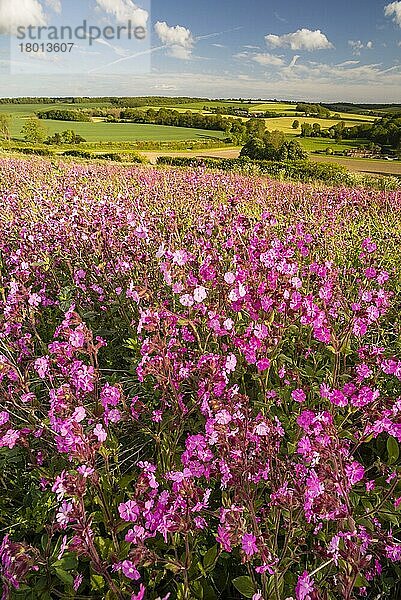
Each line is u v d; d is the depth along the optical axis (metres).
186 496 2.04
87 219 6.46
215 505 2.89
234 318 3.96
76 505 1.98
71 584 2.32
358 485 2.80
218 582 2.57
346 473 2.17
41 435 2.98
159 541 2.46
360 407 2.67
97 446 2.24
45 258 5.93
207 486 2.83
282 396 3.33
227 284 3.58
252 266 3.76
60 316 5.29
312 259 5.14
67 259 5.94
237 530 1.99
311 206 10.73
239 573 2.61
